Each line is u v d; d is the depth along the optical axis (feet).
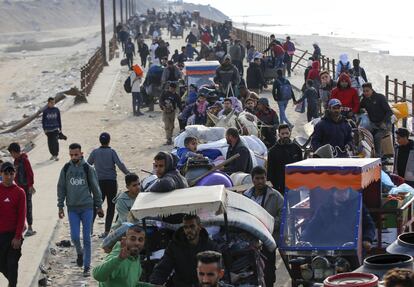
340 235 88.99
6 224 95.04
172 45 543.80
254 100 161.38
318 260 86.74
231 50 312.09
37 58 602.44
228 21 536.83
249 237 82.12
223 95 211.20
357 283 63.87
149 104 262.67
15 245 94.68
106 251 77.41
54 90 395.55
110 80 360.89
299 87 301.22
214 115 166.81
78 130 231.09
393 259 69.92
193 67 230.89
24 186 121.90
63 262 112.57
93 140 215.10
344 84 151.53
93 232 125.59
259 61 264.11
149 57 404.98
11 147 121.70
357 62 214.48
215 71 226.58
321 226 90.27
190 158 104.47
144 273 79.36
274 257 86.99
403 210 97.45
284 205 92.58
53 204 143.02
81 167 106.22
